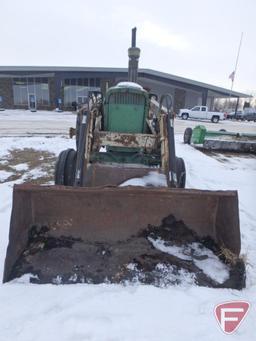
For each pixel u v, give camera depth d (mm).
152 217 2625
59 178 3781
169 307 2086
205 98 33062
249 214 4172
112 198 2545
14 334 1821
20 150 8242
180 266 2395
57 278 2254
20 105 30422
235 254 2406
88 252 2480
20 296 2105
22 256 2371
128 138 3641
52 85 30250
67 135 11805
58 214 2598
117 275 2309
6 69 28328
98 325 1915
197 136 10008
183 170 3896
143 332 1885
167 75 31062
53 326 1891
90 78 30391
